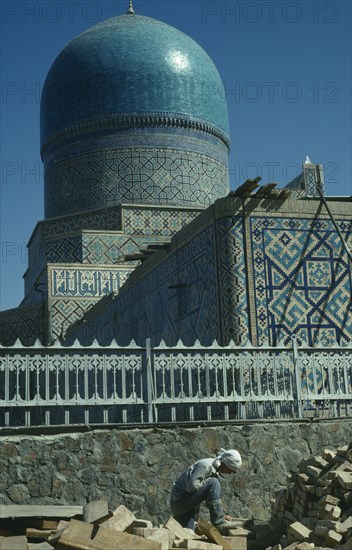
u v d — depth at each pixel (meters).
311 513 11.51
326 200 22.05
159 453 13.66
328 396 15.19
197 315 22.44
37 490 12.93
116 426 13.59
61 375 19.78
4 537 9.09
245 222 21.00
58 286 39.19
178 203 42.38
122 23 44.91
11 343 41.12
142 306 27.89
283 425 14.43
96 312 34.44
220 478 13.87
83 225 42.34
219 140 44.69
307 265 21.20
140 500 13.37
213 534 9.68
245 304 20.50
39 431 13.23
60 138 44.22
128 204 41.53
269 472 14.12
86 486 13.19
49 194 44.84
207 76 44.44
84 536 8.90
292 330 20.67
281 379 15.10
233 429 14.15
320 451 14.52
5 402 13.41
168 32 44.78
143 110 42.75
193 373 18.39
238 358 14.82
